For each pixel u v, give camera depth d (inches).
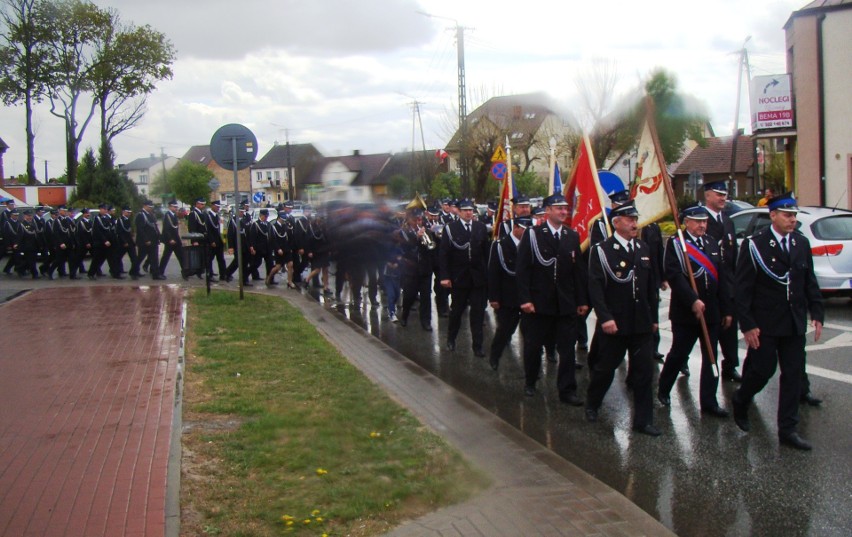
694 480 221.5
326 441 234.8
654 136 311.7
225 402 278.8
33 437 241.1
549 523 181.5
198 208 731.4
